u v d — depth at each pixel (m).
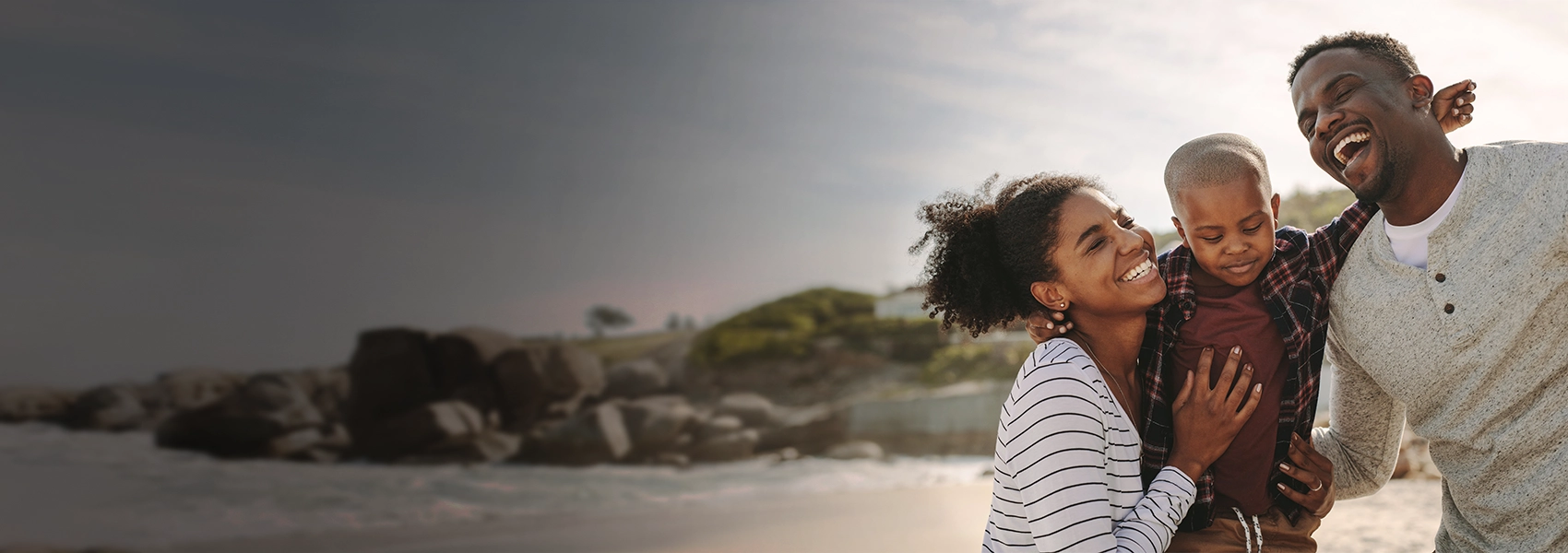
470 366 24.20
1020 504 1.79
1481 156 1.91
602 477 18.56
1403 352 1.98
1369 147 1.92
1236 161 1.88
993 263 2.01
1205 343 1.92
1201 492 1.93
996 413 23.02
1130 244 1.80
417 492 16.22
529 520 12.53
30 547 12.91
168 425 21.92
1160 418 1.94
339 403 24.05
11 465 19.39
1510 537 2.00
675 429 22.14
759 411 24.81
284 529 12.77
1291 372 1.93
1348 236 2.06
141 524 13.85
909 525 9.12
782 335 34.44
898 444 22.02
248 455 21.48
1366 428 2.21
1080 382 1.70
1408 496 7.46
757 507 11.68
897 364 32.41
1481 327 1.88
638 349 41.00
